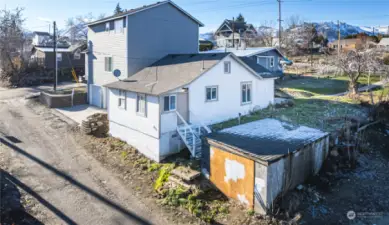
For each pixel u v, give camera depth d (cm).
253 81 2258
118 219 1083
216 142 1282
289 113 2217
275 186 1112
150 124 1602
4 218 1037
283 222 1052
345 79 3875
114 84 1928
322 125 1842
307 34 6606
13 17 4778
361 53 2998
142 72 2166
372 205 1159
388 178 1365
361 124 1902
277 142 1282
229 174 1227
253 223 1055
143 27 2322
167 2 2428
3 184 1271
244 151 1155
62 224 1039
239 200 1188
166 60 2311
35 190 1256
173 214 1120
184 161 1511
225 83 1998
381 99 2298
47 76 4231
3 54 4219
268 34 7025
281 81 3769
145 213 1125
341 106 2408
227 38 6625
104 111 2534
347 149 1484
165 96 1571
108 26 2477
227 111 2041
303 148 1246
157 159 1566
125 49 2272
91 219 1076
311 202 1167
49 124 2186
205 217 1087
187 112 1736
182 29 2577
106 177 1406
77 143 1831
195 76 1761
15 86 3775
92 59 2767
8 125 2127
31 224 1025
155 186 1316
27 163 1520
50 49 4647
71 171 1453
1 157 1573
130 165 1538
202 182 1312
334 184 1302
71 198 1210
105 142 1839
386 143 1728
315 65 4906
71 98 2766
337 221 1062
